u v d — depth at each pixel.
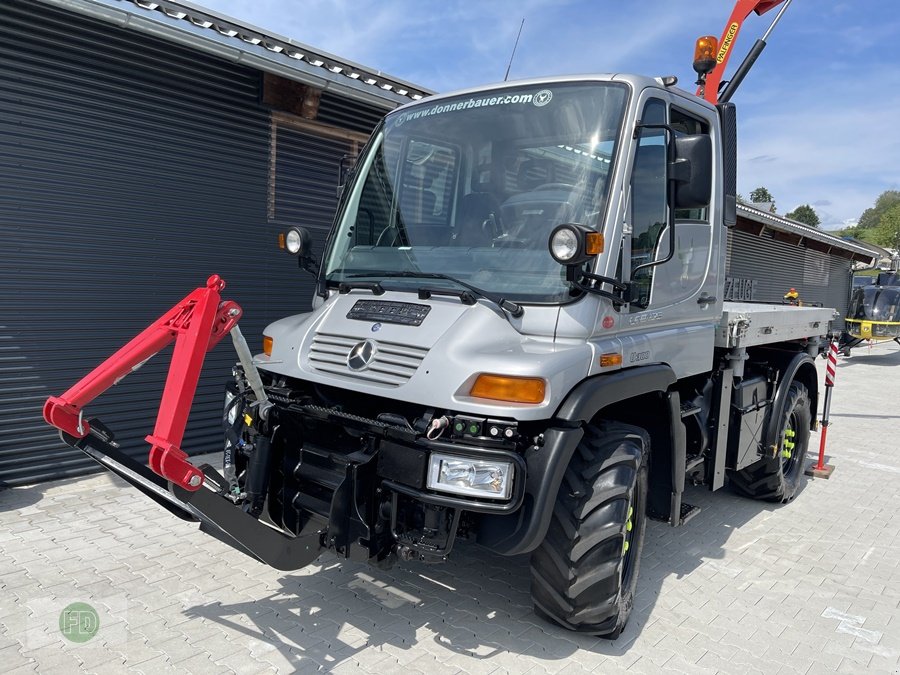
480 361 2.99
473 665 3.25
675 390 4.15
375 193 4.11
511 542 2.91
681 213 4.01
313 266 4.15
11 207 5.11
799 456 6.29
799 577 4.54
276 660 3.22
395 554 3.25
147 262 5.94
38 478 5.43
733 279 11.36
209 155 6.29
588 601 3.30
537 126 3.66
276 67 5.94
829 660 3.51
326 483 3.31
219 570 4.13
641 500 3.69
